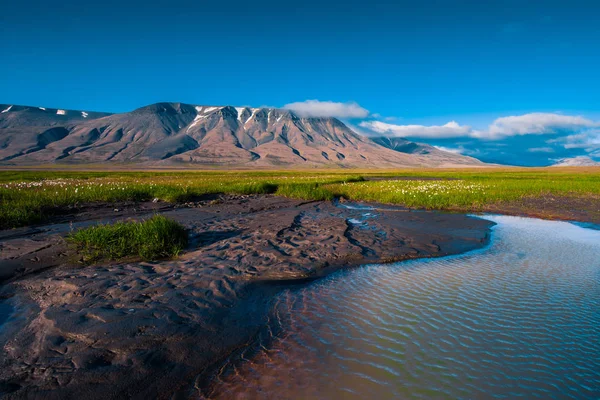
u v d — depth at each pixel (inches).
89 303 218.5
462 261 341.4
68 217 570.3
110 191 806.5
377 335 190.5
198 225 500.1
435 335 190.5
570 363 165.2
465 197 847.7
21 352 166.6
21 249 346.9
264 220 544.1
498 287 265.7
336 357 169.8
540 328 198.4
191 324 198.1
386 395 142.3
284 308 225.3
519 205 793.6
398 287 265.6
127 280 259.1
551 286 267.6
